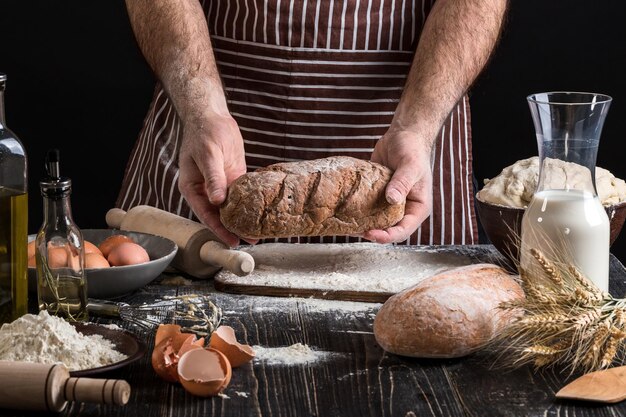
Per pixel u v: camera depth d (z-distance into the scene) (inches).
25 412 51.2
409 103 83.0
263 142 92.6
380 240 73.7
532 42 136.8
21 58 142.6
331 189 71.6
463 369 57.1
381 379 55.6
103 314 66.1
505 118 139.8
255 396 53.4
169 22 86.0
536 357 56.9
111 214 85.2
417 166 73.7
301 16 89.5
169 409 51.9
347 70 90.8
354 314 66.7
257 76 91.3
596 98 67.1
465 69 85.6
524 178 76.0
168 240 74.8
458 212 95.1
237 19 90.7
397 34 90.4
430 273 74.3
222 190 70.8
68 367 54.4
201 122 76.4
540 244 65.9
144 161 97.9
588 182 66.3
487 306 58.3
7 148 61.9
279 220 71.1
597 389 53.0
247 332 63.2
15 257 62.7
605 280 66.5
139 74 143.7
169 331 56.7
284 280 72.1
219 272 74.4
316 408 52.1
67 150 145.7
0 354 55.7
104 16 141.6
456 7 87.5
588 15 135.7
